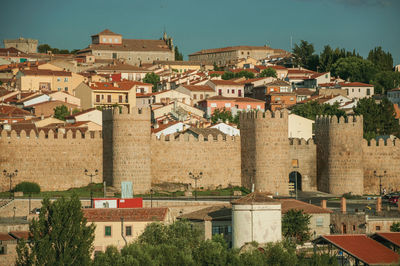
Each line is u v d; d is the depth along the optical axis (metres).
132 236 162.12
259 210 153.62
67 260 147.75
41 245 148.25
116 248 148.75
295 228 163.12
